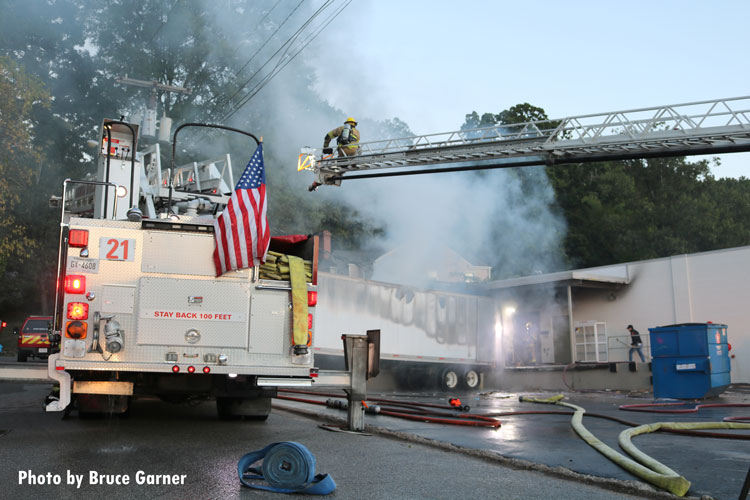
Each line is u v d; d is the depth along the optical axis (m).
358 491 4.40
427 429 7.54
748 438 6.62
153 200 10.96
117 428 6.98
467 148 15.80
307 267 6.79
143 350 6.02
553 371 19.33
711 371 12.56
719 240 45.66
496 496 4.33
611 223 44.75
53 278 34.84
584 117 14.48
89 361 5.85
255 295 6.44
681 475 4.84
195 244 6.30
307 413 9.08
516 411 10.28
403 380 18.86
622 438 6.27
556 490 4.55
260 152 6.60
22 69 25.02
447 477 4.92
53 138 36.81
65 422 7.36
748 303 18.47
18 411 8.61
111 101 38.16
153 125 24.33
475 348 19.89
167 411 8.79
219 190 11.40
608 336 21.80
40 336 21.42
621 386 17.70
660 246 44.62
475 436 6.97
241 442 6.23
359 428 7.46
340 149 17.12
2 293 34.16
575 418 8.23
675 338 13.07
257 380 6.37
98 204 9.55
